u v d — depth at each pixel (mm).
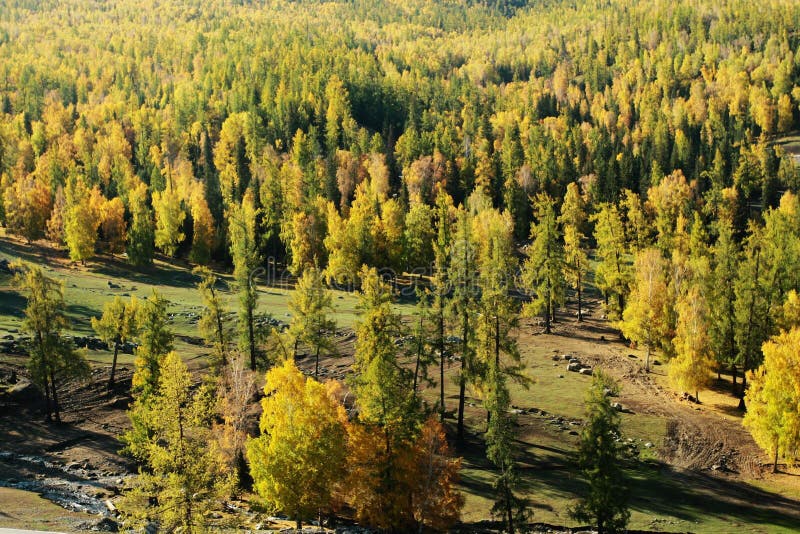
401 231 116312
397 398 40156
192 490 32469
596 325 89375
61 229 117375
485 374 51969
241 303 59344
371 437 39969
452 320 54594
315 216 120125
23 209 117438
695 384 62156
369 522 41531
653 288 71688
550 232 84125
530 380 54875
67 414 58125
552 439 53969
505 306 54625
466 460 50812
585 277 112438
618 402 62156
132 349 73000
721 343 67625
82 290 92562
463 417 57594
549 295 85438
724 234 72062
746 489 47438
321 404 40000
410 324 80812
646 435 55406
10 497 39781
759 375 52750
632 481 47844
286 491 38719
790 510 44406
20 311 80250
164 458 33094
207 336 57625
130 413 47375
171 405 33625
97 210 121125
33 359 55625
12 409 57812
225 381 53594
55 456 50562
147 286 101500
